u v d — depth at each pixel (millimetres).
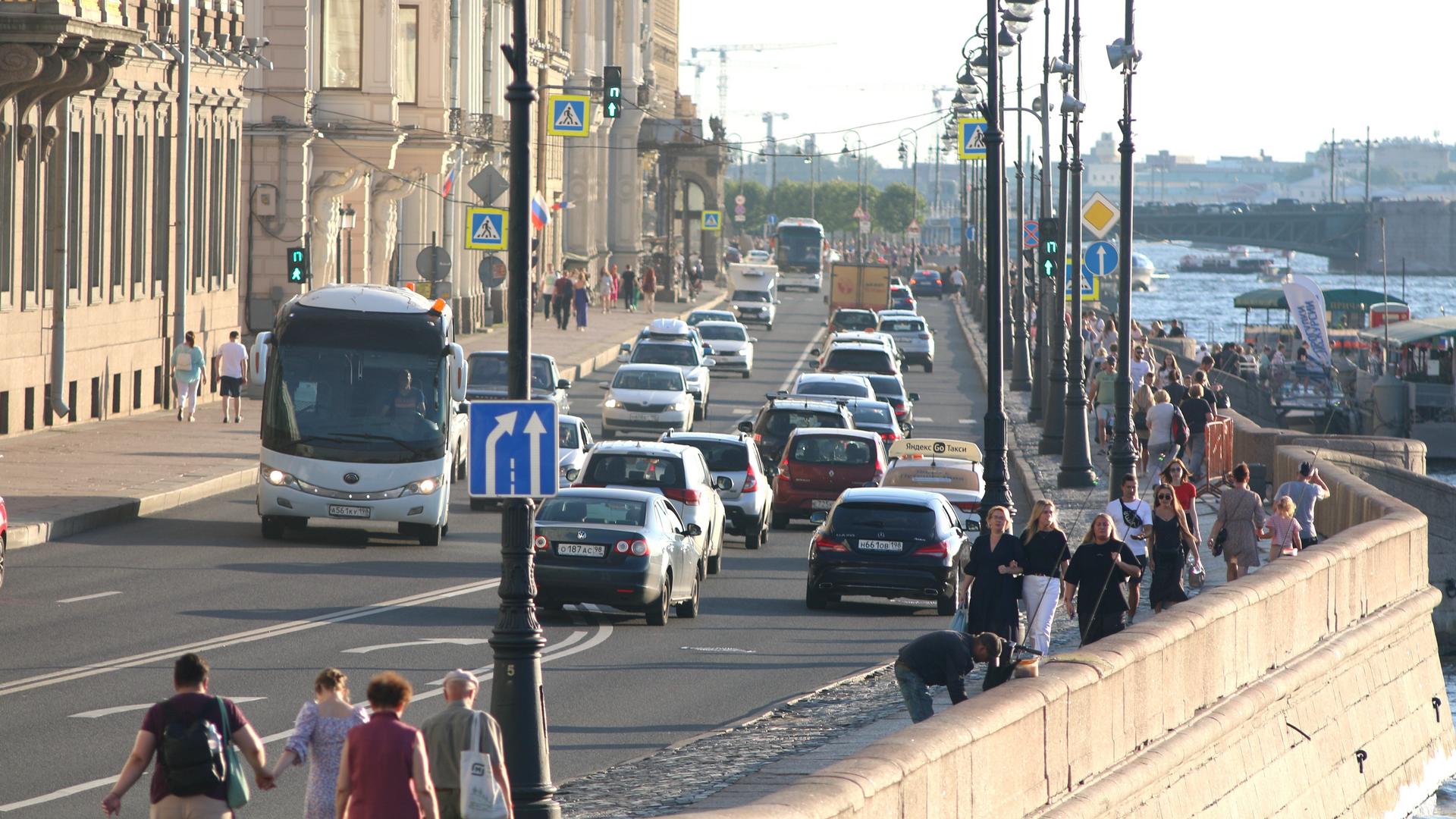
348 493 94438
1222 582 87250
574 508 76062
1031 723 40812
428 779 32969
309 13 176000
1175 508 71750
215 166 165500
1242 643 59156
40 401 130625
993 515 57750
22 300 126750
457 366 98312
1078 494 124438
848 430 118000
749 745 51719
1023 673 52438
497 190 166875
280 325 95875
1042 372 183625
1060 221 151875
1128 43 111500
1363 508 92188
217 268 166875
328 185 182250
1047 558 58688
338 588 80375
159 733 33500
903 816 33531
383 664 62969
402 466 95125
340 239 194250
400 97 198250
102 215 140250
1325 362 197000
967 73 162250
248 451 126312
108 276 142000
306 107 175750
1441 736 86188
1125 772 46031
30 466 112375
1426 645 86750
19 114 122500
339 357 95688
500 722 42531
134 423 141000
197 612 72375
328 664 62562
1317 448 121812
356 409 95312
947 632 50312
